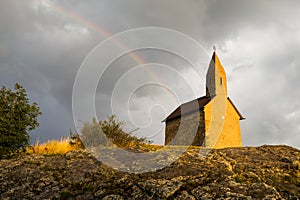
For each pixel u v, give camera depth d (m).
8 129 13.53
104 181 9.43
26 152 14.18
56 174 10.05
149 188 8.64
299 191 8.47
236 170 10.23
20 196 8.95
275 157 12.02
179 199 8.04
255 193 7.97
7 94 14.23
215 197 7.90
